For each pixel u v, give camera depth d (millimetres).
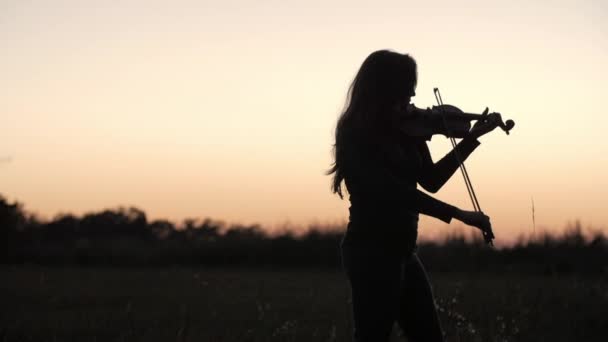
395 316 3943
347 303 10289
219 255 25859
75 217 36438
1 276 17281
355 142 3848
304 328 7934
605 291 10039
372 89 3898
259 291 12758
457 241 20906
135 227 38469
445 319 8234
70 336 7578
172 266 24328
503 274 17797
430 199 3713
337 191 4137
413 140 4152
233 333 7672
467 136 4316
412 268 4066
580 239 18094
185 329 7812
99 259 27062
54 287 13711
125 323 8375
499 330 7395
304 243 25156
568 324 7801
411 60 3961
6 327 7836
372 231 3877
